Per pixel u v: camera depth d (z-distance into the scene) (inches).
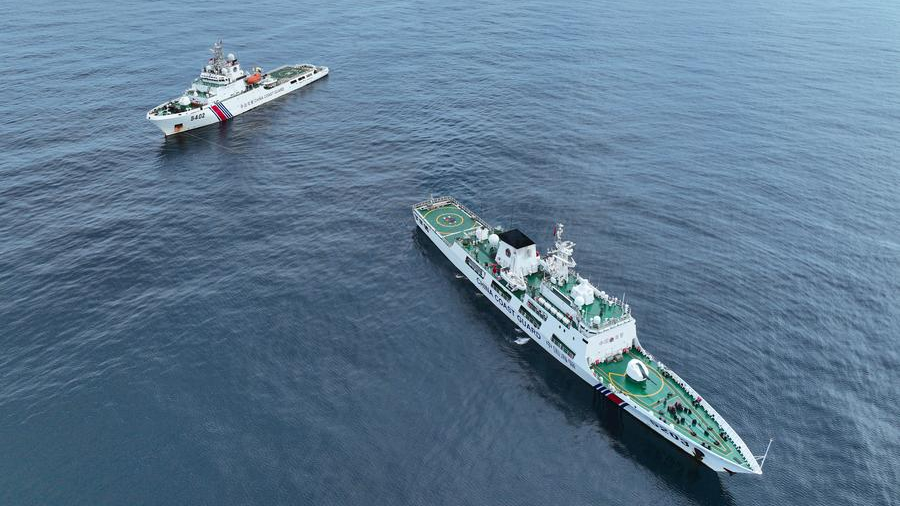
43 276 4717.0
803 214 5615.2
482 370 4015.8
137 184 6058.1
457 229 5241.1
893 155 6609.3
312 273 4859.7
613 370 3907.5
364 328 4315.9
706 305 4493.1
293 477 3240.7
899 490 3228.3
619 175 6190.9
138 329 4220.0
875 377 3919.8
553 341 4099.4
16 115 7185.0
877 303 4544.8
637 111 7524.6
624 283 4712.1
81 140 6796.3
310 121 7450.8
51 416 3548.2
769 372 3941.9
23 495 3115.2
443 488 3221.0
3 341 4084.6
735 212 5625.0
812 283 4741.6
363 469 3299.7
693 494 3245.6
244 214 5610.2
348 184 6097.4
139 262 4921.3
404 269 4965.6
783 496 3206.2
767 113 7519.7
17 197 5713.6
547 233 5315.0
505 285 4498.0
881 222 5511.8
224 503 3100.4
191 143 6934.1
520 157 6510.8
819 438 3511.3
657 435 3599.9
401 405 3708.2
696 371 3949.3
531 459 3412.9
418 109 7598.4
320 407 3661.4
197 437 3442.4
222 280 4736.7
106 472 3238.2
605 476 3339.1
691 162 6432.1
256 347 4094.5
